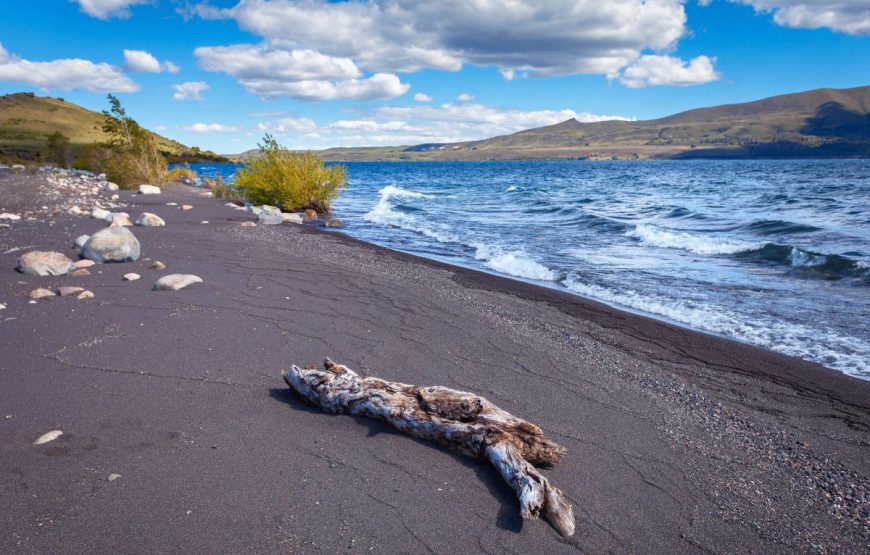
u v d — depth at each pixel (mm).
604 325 8125
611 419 4879
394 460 3803
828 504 3738
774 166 116562
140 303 7633
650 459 4199
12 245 11570
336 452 3875
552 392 5410
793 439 4727
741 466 4199
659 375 6168
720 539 3279
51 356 5539
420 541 3018
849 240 14578
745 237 15891
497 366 6027
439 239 17125
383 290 9398
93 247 10266
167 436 4004
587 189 40656
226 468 3607
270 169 24453
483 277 11312
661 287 10422
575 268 12289
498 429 3787
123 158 33219
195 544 2879
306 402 4660
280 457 3779
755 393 5742
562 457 3863
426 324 7484
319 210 25078
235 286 8953
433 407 4047
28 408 4383
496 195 35969
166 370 5281
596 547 3111
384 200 31688
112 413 4340
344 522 3133
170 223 17234
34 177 30453
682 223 19703
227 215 20203
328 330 6875
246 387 4961
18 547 2787
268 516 3143
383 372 5594
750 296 9672
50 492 3262
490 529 3164
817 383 6000
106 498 3227
